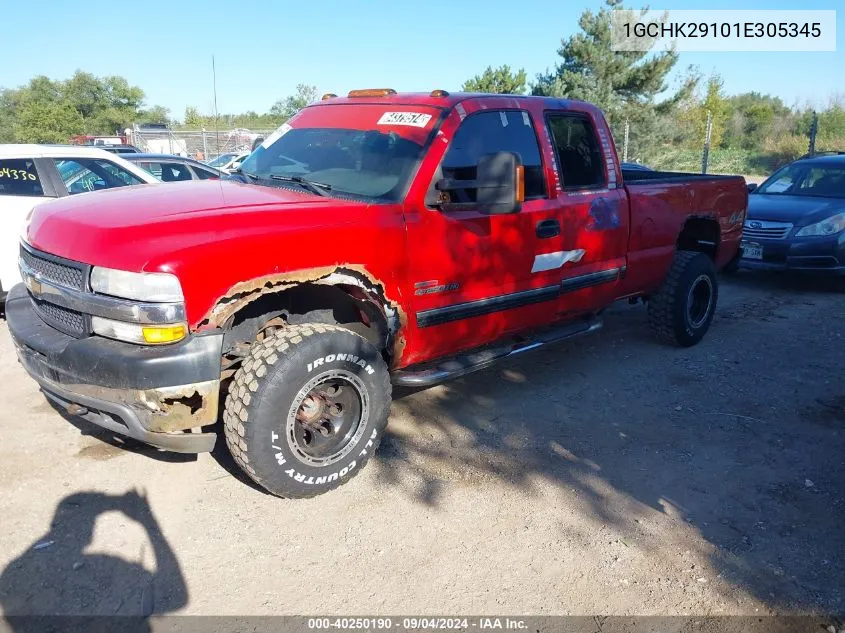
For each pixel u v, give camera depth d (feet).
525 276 14.76
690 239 21.27
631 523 11.32
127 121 209.67
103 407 10.25
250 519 11.08
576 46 94.27
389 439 13.96
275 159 14.74
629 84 96.84
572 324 17.30
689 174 22.63
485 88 108.37
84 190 22.35
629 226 17.20
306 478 11.21
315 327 11.18
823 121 126.82
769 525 11.34
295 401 10.79
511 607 9.36
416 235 12.41
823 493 12.32
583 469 13.01
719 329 22.36
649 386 17.15
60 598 9.21
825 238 27.02
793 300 26.61
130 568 9.85
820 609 9.45
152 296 9.61
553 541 10.80
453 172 13.20
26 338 11.03
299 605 9.28
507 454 13.50
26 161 21.26
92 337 10.30
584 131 16.37
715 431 14.71
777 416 15.52
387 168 12.98
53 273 10.92
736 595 9.68
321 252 10.98
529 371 18.04
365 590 9.61
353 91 15.65
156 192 12.23
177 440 10.38
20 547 10.15
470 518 11.34
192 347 9.86
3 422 13.93
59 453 12.81
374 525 11.05
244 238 10.20
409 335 12.87
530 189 14.85
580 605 9.45
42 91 204.54
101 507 11.21
